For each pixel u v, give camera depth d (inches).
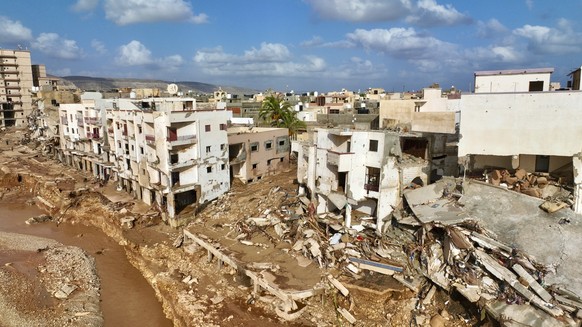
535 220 1180.5
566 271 1029.2
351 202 1565.0
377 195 1549.0
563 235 1110.4
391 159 1505.9
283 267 1462.8
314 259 1485.0
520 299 1021.8
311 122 2755.9
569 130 1208.8
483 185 1364.4
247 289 1432.1
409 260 1326.3
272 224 1801.2
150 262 1761.8
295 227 1708.9
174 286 1502.2
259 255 1574.8
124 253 1958.7
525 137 1263.5
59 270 1706.4
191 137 2064.5
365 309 1226.0
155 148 2059.5
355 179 1594.5
